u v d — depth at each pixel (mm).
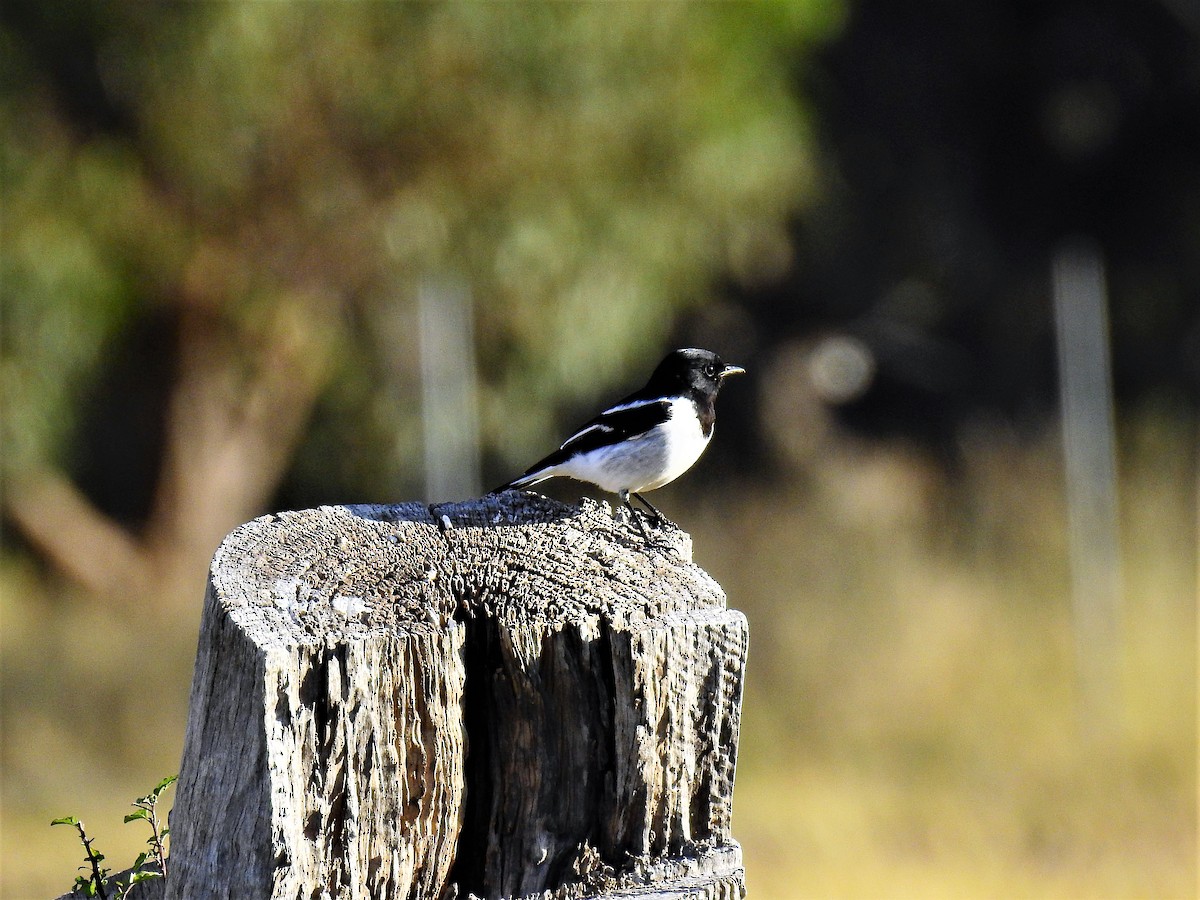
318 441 21359
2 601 19500
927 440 28406
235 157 16625
